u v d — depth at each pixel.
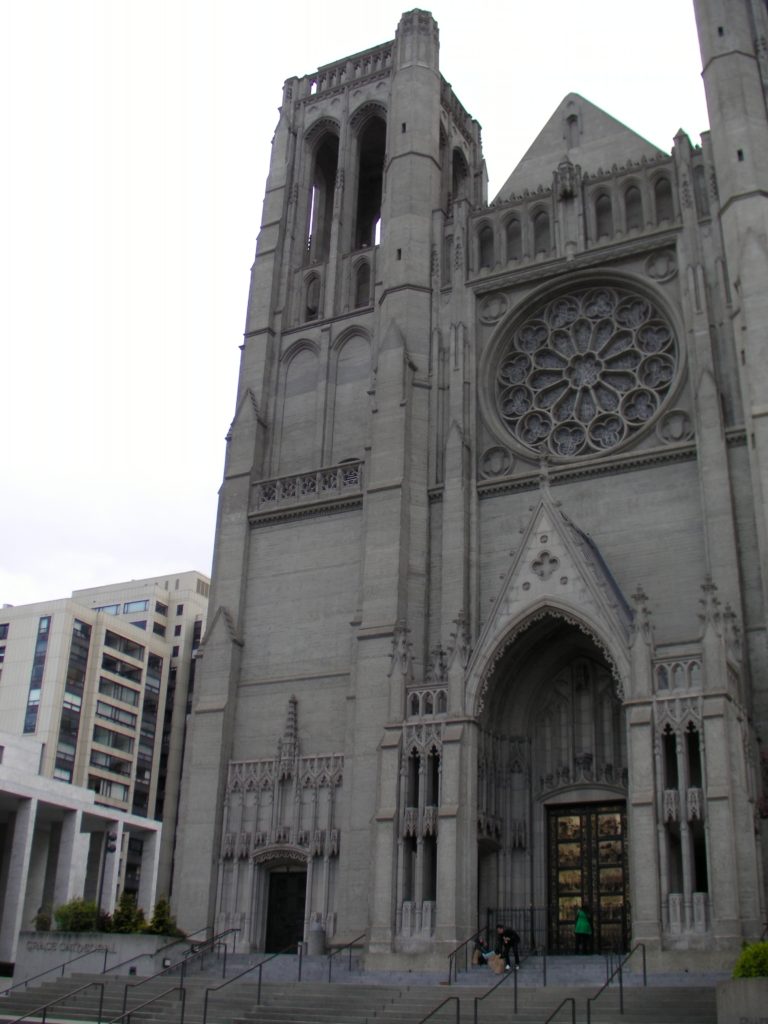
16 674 131.12
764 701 38.91
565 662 44.31
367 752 44.03
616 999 30.61
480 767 41.22
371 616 46.34
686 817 35.31
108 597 153.62
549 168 55.88
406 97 59.12
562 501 46.09
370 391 52.72
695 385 44.81
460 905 37.94
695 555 42.53
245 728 48.72
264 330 57.69
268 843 45.62
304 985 35.50
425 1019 29.06
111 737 133.12
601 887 40.97
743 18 50.59
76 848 83.88
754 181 46.09
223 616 50.72
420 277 53.78
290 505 52.06
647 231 49.31
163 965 41.44
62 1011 35.91
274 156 63.81
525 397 50.16
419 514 48.31
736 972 26.28
